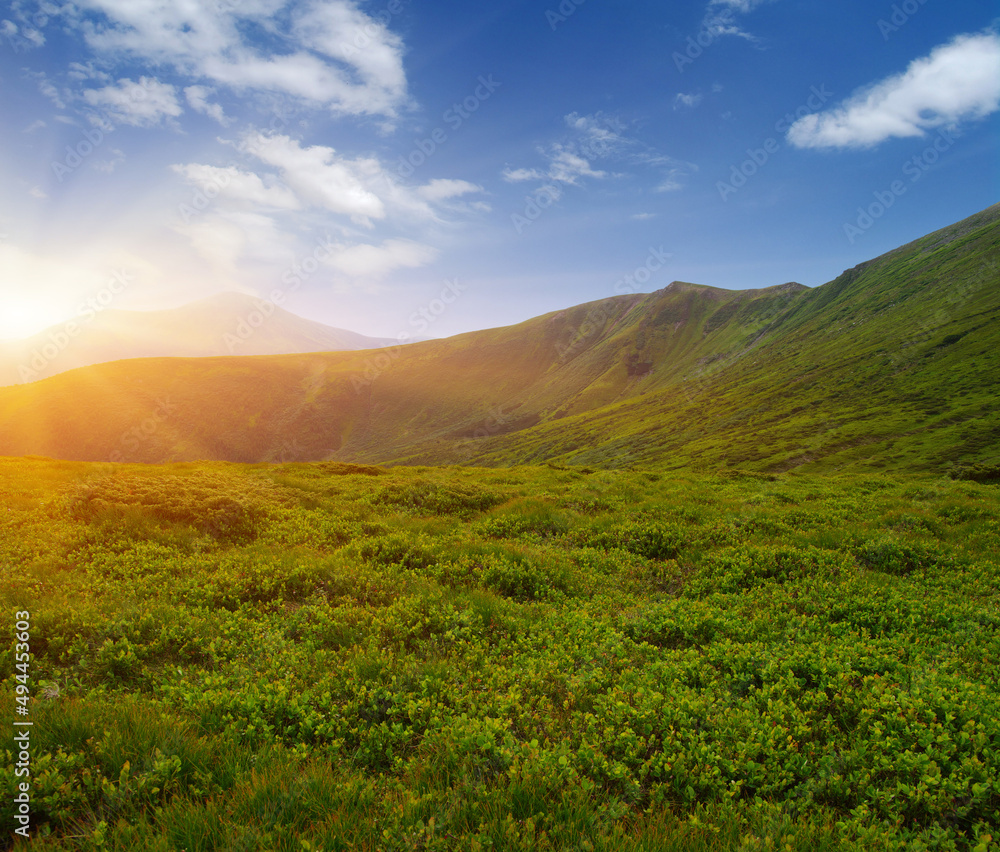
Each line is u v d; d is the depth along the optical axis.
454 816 4.80
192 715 6.36
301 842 4.14
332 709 6.79
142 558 13.23
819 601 11.97
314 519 19.12
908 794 5.41
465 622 10.12
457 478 34.66
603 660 8.73
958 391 149.38
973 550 16.98
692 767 5.90
